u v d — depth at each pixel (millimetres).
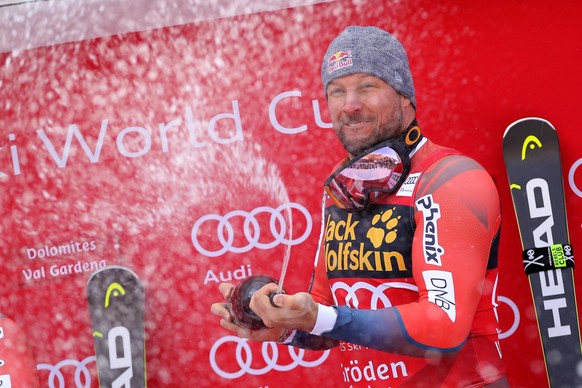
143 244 6117
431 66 5809
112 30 6035
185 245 6082
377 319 2965
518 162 5531
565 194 5699
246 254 6035
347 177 3326
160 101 6062
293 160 5977
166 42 6039
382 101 3359
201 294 6078
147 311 6098
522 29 5703
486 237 3148
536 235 5445
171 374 6098
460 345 3002
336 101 3465
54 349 6172
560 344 5371
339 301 3473
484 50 5750
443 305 2990
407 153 3322
